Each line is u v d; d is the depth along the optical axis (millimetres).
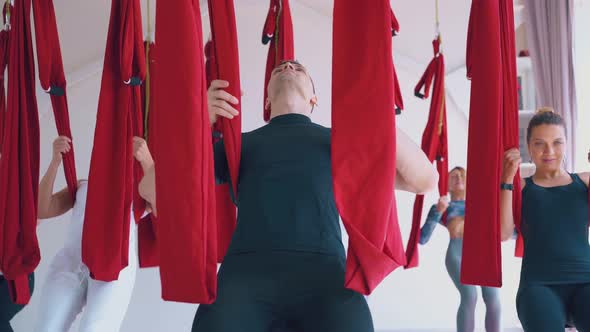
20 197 2680
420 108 5715
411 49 5727
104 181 2477
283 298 1666
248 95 5641
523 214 2695
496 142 2055
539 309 2492
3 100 2998
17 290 2785
